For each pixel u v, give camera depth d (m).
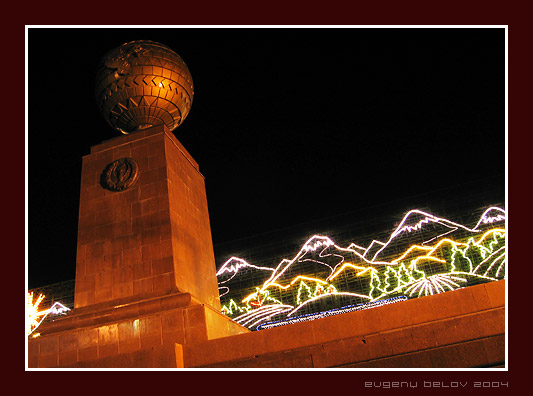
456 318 7.14
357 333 7.77
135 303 9.76
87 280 10.54
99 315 9.78
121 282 10.32
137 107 12.09
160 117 12.38
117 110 12.21
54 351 9.48
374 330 7.72
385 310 7.85
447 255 19.16
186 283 10.54
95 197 11.45
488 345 6.78
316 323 8.02
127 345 9.24
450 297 7.68
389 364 7.04
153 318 9.38
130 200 11.17
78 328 9.65
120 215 11.06
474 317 7.08
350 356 7.29
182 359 8.20
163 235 10.58
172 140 12.22
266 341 8.07
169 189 11.16
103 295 10.30
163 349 8.07
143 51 11.98
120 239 10.79
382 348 7.21
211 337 9.23
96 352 9.31
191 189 12.48
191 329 9.11
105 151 12.03
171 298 9.62
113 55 12.02
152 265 10.33
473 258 18.91
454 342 6.98
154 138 11.80
